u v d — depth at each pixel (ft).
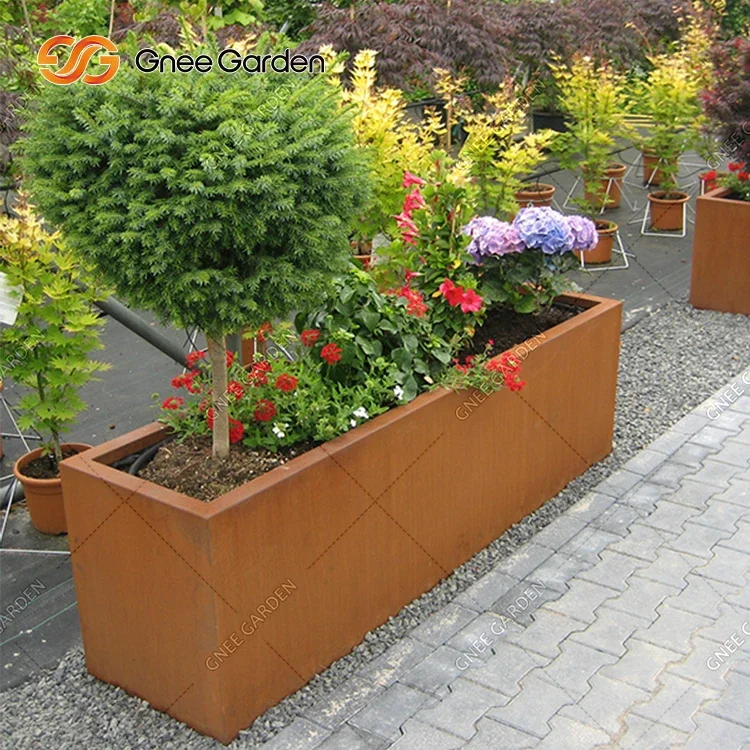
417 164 16.47
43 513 13.51
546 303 15.15
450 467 12.10
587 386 14.60
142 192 8.54
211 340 9.80
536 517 14.05
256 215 8.61
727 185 22.44
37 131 8.89
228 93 8.64
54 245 14.06
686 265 25.35
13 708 10.48
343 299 11.64
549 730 9.96
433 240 13.16
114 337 20.99
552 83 30.12
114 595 10.10
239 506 9.20
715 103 21.74
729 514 13.98
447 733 9.94
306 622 10.44
